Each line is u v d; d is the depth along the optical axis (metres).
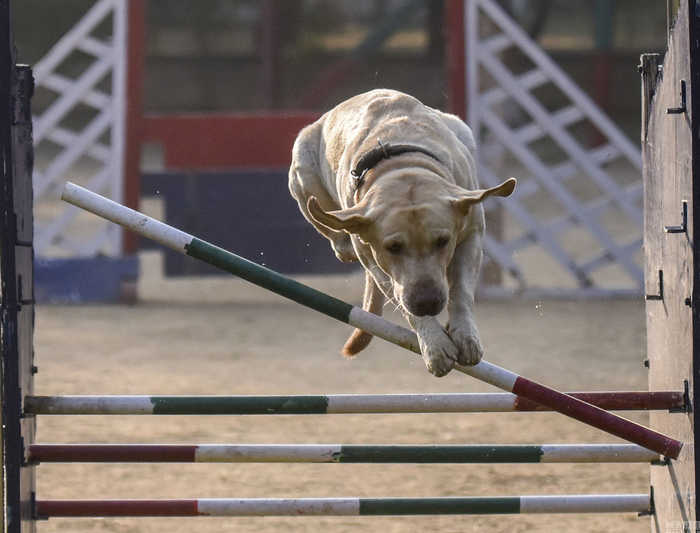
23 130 6.12
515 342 15.34
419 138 6.21
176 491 9.30
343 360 14.26
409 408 6.26
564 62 44.97
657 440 5.91
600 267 20.95
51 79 18.92
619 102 44.25
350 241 6.96
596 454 6.44
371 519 8.78
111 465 10.07
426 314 5.48
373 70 44.59
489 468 9.94
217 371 13.55
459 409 6.27
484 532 8.44
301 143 7.26
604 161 19.11
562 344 15.16
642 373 13.26
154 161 37.94
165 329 16.55
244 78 46.03
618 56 44.47
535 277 20.89
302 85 45.00
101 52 18.92
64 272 18.84
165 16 48.72
